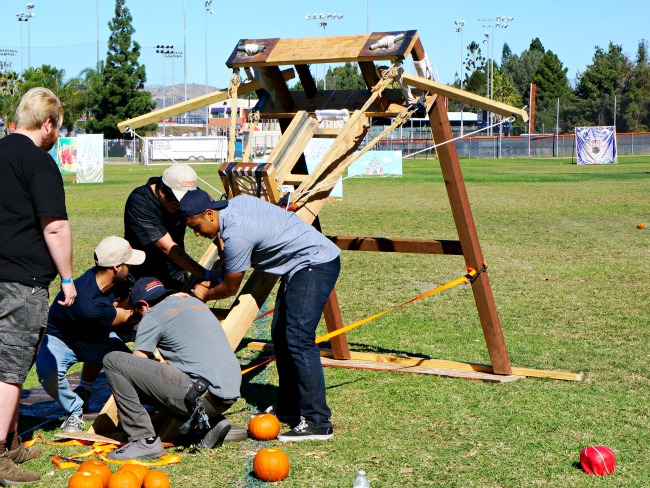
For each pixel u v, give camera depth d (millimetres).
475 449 5461
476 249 7121
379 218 21266
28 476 4977
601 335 8797
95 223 20641
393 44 6566
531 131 78312
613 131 55438
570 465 5164
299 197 6426
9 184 4938
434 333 9039
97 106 85938
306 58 6824
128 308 6492
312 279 5715
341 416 6234
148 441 5367
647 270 12828
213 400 5418
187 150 71875
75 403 6051
